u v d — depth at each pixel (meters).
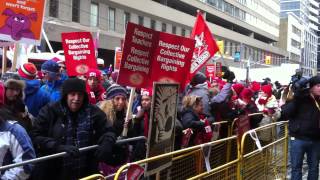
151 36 5.04
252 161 6.98
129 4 42.72
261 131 7.56
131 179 4.06
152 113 4.50
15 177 3.72
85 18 36.88
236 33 73.81
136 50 4.95
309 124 7.21
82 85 4.30
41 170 4.29
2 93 4.05
